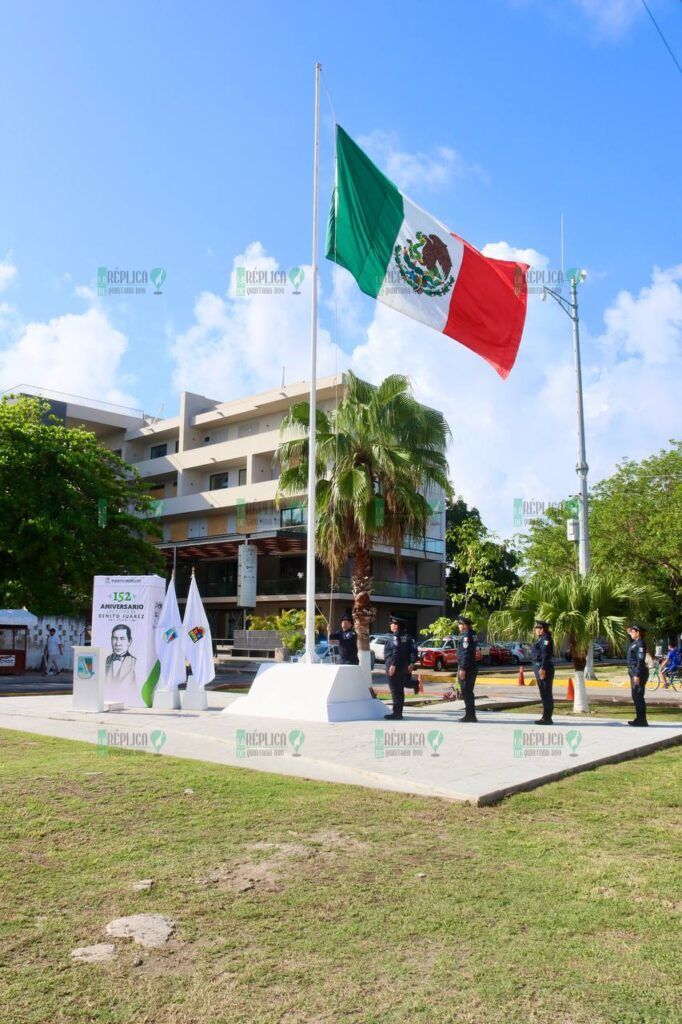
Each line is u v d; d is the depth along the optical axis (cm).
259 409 4578
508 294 1363
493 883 523
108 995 371
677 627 3300
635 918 466
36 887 508
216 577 4812
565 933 444
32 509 3092
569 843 619
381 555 4388
